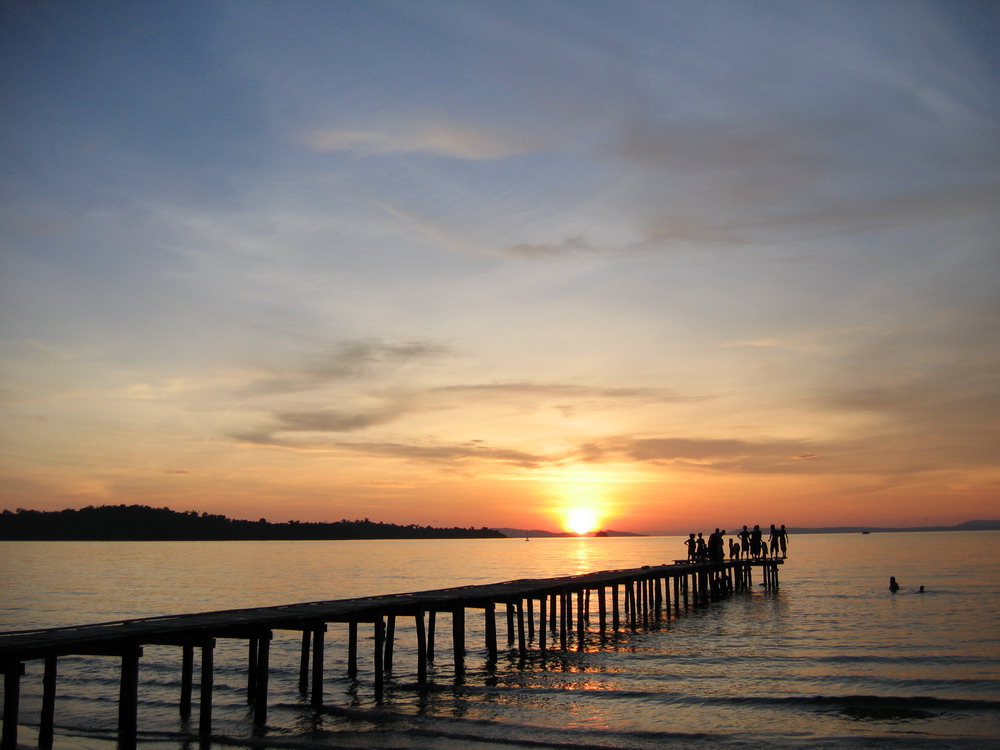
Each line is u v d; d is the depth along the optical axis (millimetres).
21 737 19125
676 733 18641
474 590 29062
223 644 34406
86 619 44719
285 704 22109
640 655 30062
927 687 23719
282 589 66938
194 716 21234
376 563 123500
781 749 17469
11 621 43750
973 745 17594
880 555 128625
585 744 17797
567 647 32531
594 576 37281
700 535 52781
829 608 47531
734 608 48094
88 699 23750
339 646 34000
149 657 30969
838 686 23969
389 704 21906
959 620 40969
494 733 18703
